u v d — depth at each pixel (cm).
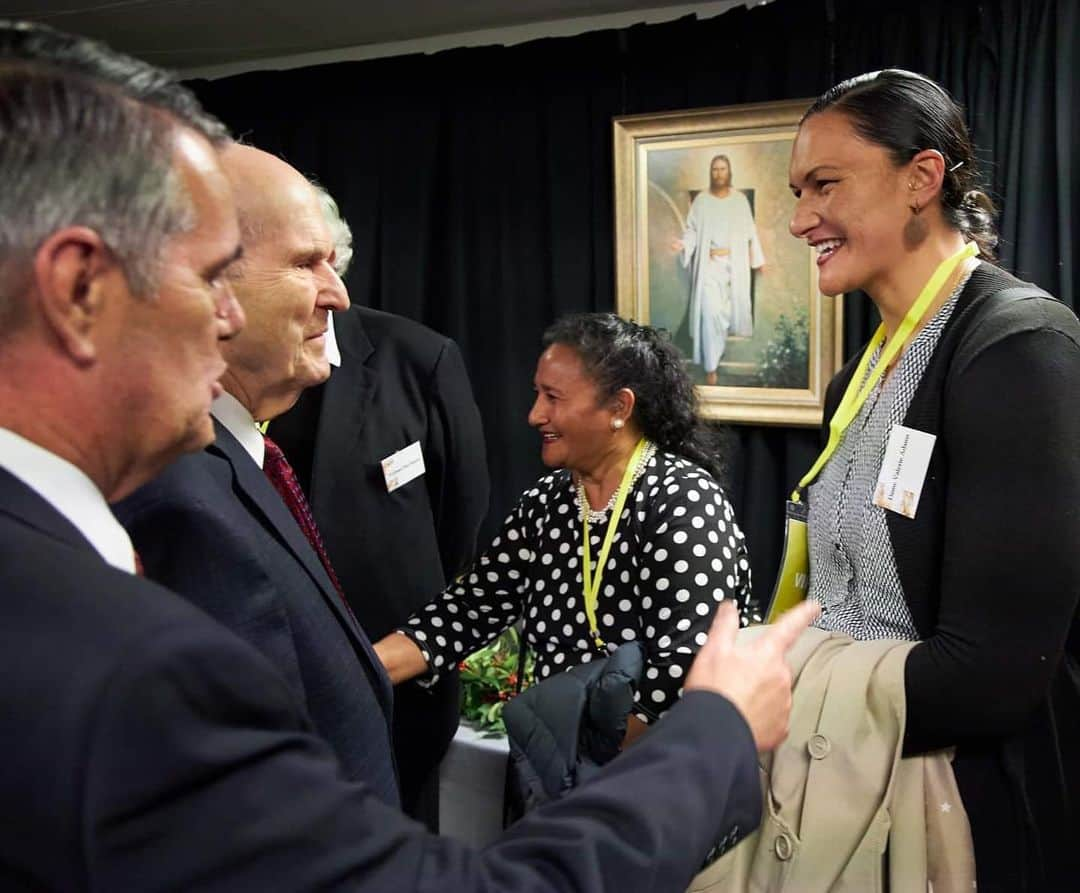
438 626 163
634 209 291
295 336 101
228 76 350
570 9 289
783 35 270
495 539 169
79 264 50
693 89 284
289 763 50
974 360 95
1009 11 241
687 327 291
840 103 106
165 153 53
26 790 44
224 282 63
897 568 104
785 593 125
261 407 104
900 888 97
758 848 100
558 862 54
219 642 49
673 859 56
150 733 44
